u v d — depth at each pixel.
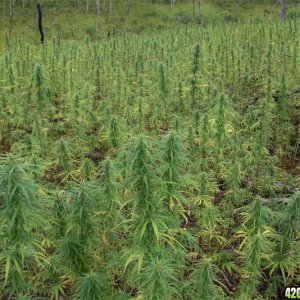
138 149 3.61
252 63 10.38
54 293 4.27
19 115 8.49
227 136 6.00
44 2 37.56
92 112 8.51
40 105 7.61
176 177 3.86
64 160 6.10
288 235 4.45
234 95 9.22
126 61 12.61
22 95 9.27
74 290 4.54
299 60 9.78
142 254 3.63
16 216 3.47
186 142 6.46
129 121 7.85
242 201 5.95
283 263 4.52
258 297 4.56
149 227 3.72
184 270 4.68
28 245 3.57
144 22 33.91
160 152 3.81
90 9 37.25
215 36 13.27
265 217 4.53
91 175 5.46
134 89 10.25
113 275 4.43
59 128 8.43
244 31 14.08
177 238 4.81
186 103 8.38
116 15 35.72
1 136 8.52
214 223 5.27
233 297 4.71
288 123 7.84
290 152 7.78
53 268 4.28
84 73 11.36
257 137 6.65
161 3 39.88
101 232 4.39
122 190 4.61
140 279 3.77
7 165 3.47
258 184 6.48
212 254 5.21
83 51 13.23
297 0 36.88
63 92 10.07
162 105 8.12
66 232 4.02
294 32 11.45
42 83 7.43
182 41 13.29
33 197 3.58
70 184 5.57
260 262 4.74
